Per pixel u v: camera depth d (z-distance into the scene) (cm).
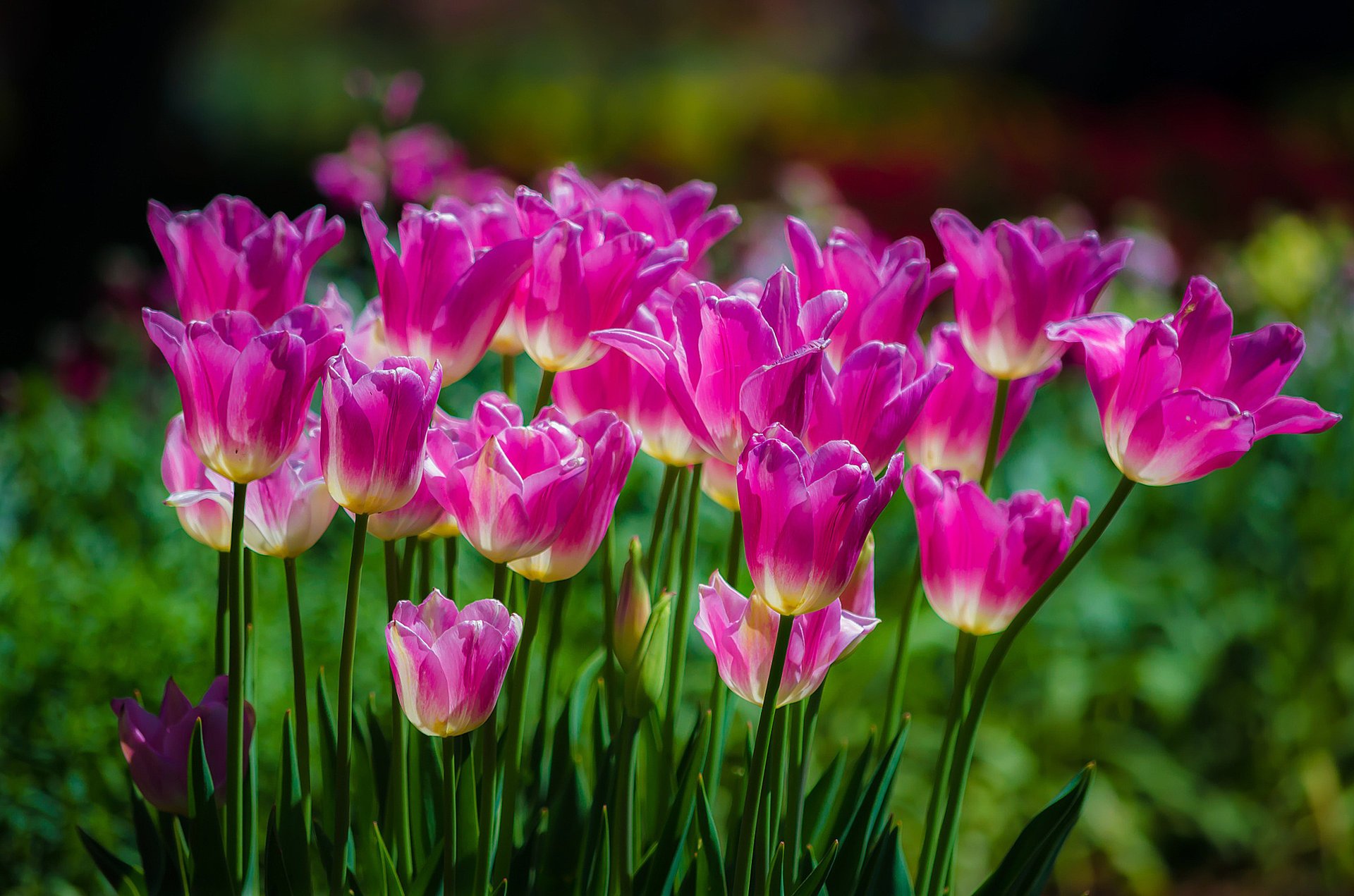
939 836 148
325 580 258
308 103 1434
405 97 328
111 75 715
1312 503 324
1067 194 664
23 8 810
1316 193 723
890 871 148
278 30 2069
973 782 287
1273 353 141
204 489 147
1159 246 416
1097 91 1712
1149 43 1662
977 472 151
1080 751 306
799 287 147
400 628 139
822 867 143
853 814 150
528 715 181
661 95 1557
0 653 212
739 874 140
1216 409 138
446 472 140
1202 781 320
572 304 144
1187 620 315
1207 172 712
